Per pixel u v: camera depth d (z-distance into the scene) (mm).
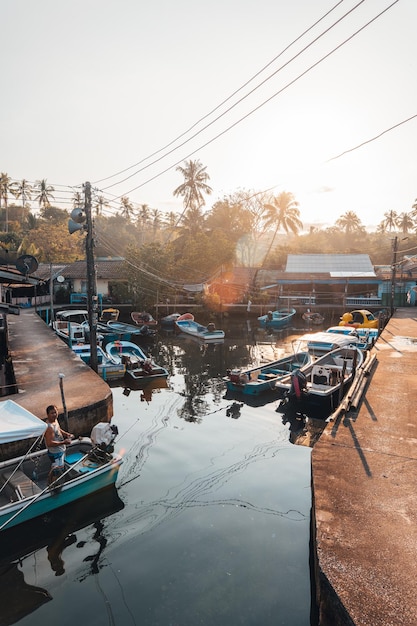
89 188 18812
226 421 14664
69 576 7250
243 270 52188
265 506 9180
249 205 64875
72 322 32594
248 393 17422
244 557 7504
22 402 12773
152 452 12078
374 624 4648
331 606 5125
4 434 8680
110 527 8578
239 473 10750
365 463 8383
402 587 5156
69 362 17984
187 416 15188
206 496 9633
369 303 44500
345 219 103500
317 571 5961
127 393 18156
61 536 8391
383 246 87625
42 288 43062
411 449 9016
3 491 9258
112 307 41500
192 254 45906
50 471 9391
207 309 41969
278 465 11234
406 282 45062
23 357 18891
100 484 9734
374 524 6395
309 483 10219
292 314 40344
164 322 38531
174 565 7375
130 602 6574
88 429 12648
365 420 10773
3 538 8367
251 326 39281
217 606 6379
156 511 9070
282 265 59938
